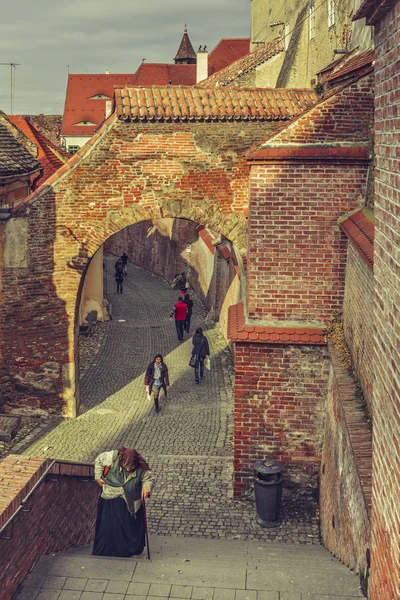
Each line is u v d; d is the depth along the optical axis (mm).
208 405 18438
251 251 12695
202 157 16453
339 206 12477
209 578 7633
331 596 7105
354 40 17859
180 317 25281
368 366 8594
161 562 8086
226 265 26047
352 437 7648
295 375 12844
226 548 10016
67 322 17156
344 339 11906
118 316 29656
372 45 14953
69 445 15688
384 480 5609
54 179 16375
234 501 12984
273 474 11961
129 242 47188
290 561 8633
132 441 15914
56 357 17234
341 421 9781
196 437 16125
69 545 9148
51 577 7422
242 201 16641
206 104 16391
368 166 12305
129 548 8828
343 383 9805
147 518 12180
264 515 11984
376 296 6078
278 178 12484
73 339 17219
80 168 16391
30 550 7523
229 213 16688
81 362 22453
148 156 16406
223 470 14219
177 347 24594
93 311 28109
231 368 21969
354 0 18078
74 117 66438
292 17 28297
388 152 5332
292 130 12523
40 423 17156
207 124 16312
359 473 6770
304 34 25828
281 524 12188
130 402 18703
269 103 16547
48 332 17078
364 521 7223
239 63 30547
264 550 9938
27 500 7070
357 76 12570
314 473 13031
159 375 17797
